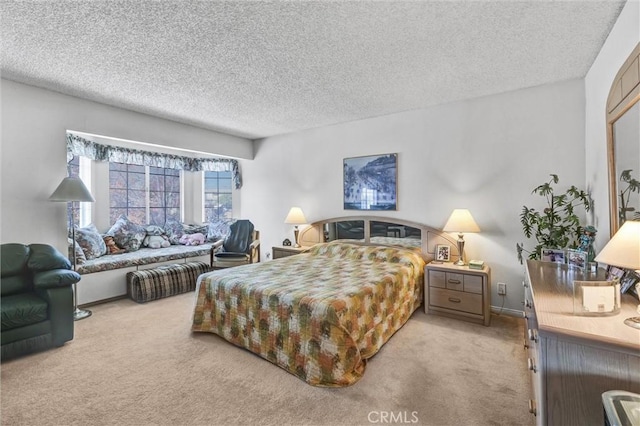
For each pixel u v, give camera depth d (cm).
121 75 283
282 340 225
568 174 296
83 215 465
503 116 328
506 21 200
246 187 575
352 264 336
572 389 113
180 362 233
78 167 458
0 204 293
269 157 538
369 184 421
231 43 227
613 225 199
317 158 476
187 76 285
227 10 188
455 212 330
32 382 205
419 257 360
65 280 261
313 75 283
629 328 114
